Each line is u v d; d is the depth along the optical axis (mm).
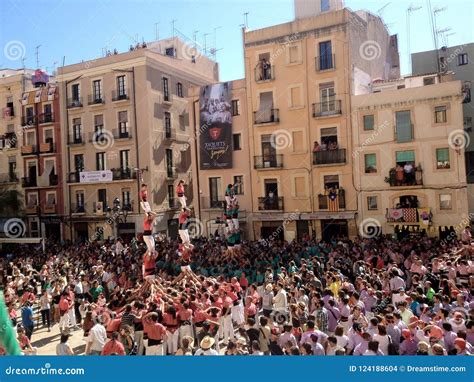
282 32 32531
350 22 30891
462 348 7727
